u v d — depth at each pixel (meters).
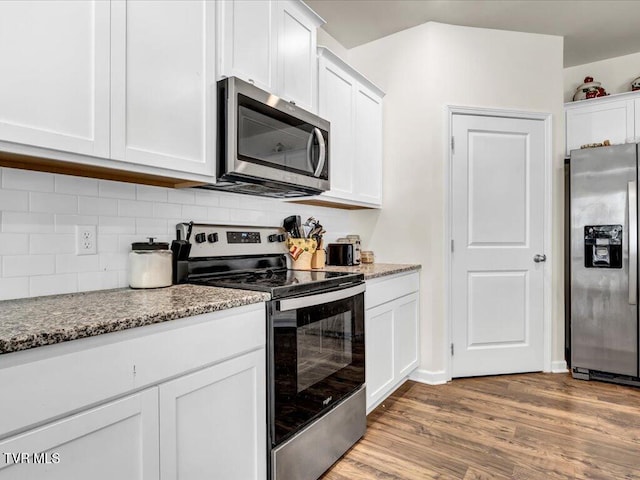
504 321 2.96
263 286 1.51
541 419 2.20
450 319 2.87
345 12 2.73
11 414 0.78
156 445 1.06
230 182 1.72
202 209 1.92
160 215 1.72
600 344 2.77
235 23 1.66
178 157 1.43
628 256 2.69
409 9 2.70
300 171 1.92
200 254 1.83
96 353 0.92
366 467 1.76
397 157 2.99
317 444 1.66
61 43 1.10
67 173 1.38
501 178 2.96
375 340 2.21
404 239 2.96
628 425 2.12
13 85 1.00
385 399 2.49
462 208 2.91
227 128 1.56
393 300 2.44
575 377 2.86
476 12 2.74
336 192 2.42
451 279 2.88
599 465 1.75
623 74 3.45
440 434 2.04
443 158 2.86
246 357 1.36
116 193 1.55
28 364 0.81
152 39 1.34
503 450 1.88
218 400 1.26
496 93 2.96
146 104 1.32
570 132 3.42
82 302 1.23
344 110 2.50
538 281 3.00
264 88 1.81
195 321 1.17
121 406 0.98
